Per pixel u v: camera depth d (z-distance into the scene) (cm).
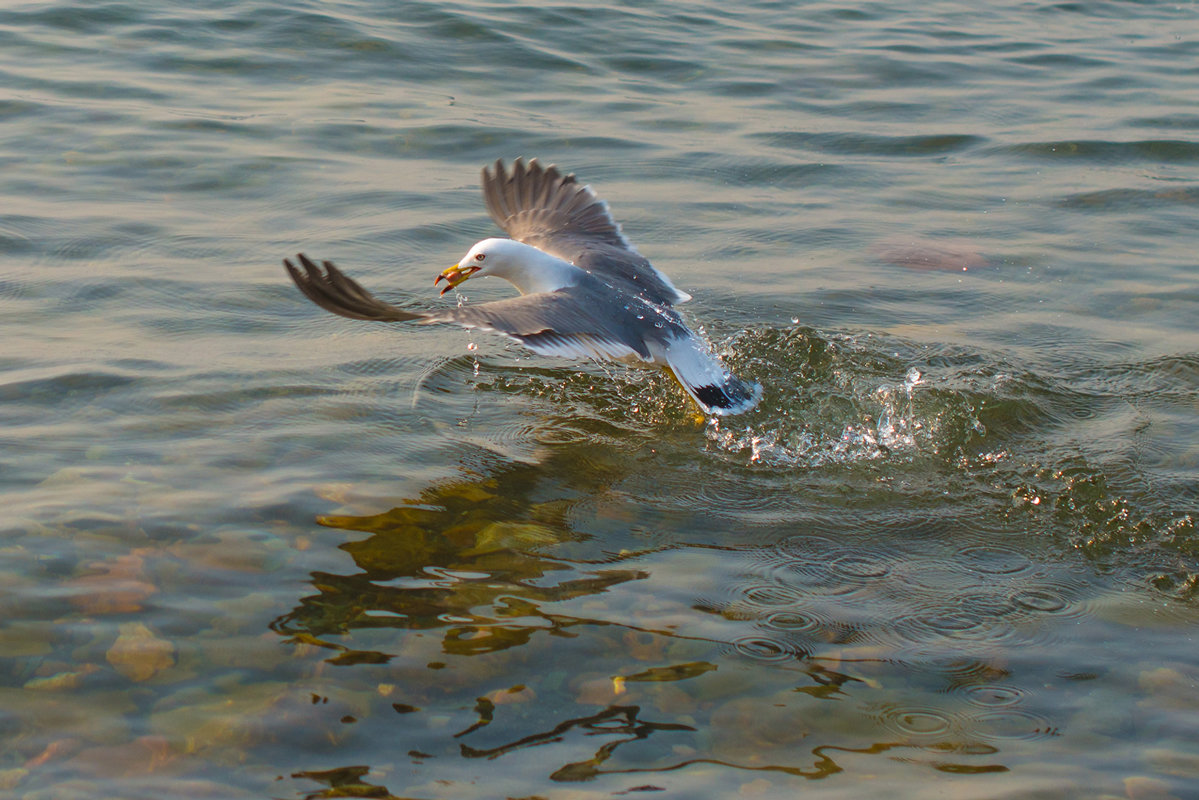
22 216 1046
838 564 628
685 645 546
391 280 987
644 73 1603
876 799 451
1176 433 782
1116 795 456
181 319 884
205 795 439
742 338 905
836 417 809
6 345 818
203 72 1468
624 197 1202
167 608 550
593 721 492
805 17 1914
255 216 1096
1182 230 1162
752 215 1175
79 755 456
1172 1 2117
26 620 532
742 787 457
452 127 1354
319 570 590
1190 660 546
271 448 711
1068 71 1686
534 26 1734
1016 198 1241
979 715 506
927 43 1803
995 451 761
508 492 687
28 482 648
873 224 1162
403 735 478
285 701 494
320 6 1716
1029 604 594
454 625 553
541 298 754
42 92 1359
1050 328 948
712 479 723
